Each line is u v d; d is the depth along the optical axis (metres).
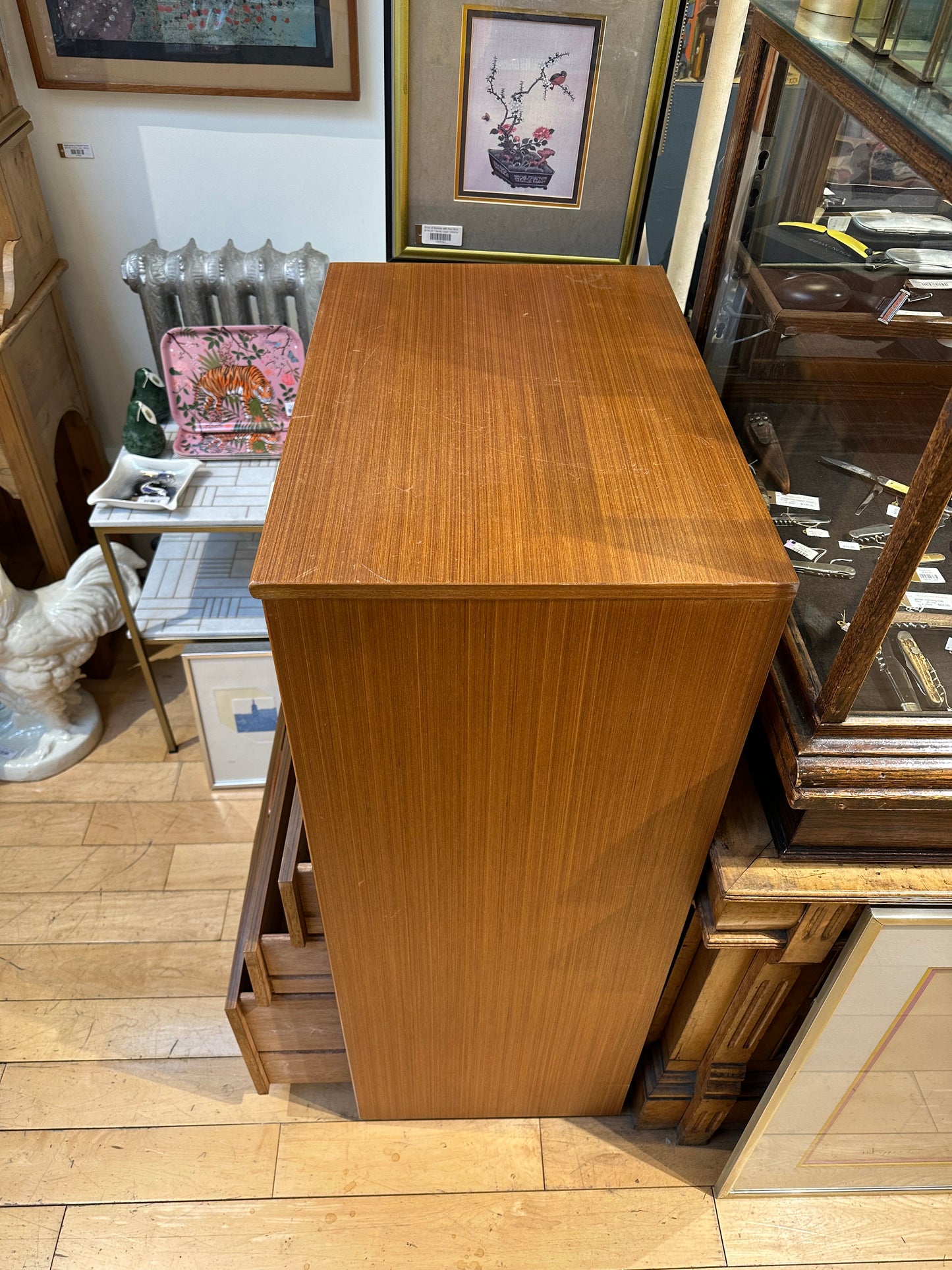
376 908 1.18
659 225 1.77
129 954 1.81
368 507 0.89
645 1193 1.55
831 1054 1.28
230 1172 1.55
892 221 0.88
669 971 1.37
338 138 1.82
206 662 1.86
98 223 1.93
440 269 1.29
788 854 1.07
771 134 1.18
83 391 2.11
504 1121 1.63
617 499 0.92
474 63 1.55
